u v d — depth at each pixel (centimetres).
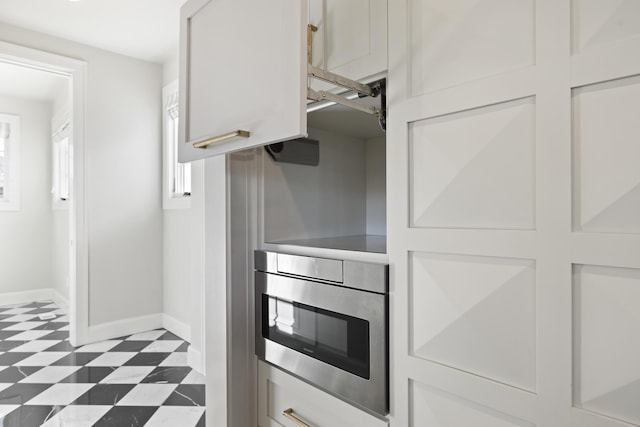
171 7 239
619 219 63
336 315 108
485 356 79
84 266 293
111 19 254
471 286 81
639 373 62
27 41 266
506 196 76
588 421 66
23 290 432
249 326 136
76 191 290
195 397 208
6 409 194
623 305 63
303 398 121
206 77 108
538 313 72
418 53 89
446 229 84
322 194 159
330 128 156
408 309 92
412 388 92
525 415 74
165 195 331
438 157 86
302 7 78
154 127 331
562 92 68
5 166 423
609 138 64
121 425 179
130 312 318
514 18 74
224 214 131
